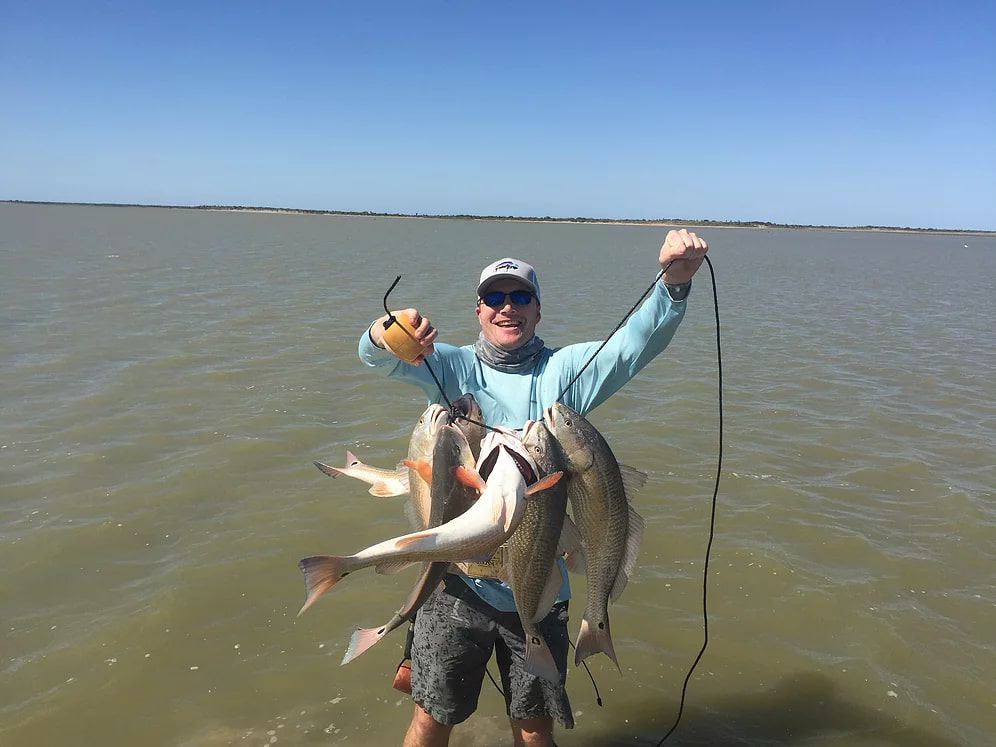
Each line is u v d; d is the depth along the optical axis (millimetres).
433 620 3859
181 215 155625
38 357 13375
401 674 4254
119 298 20906
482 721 4891
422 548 2873
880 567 6875
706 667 5516
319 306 21078
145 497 7848
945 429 10945
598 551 3469
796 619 6094
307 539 7129
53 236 51469
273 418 10516
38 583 6250
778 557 6980
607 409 11703
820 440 10352
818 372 14484
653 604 6277
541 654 3389
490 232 104500
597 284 30938
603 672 5453
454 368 4047
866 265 48875
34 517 7316
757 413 11586
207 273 29156
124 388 11719
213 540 7031
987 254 75000
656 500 8258
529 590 3295
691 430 10711
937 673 5453
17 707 4867
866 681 5363
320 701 5027
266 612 5984
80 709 4875
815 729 4910
